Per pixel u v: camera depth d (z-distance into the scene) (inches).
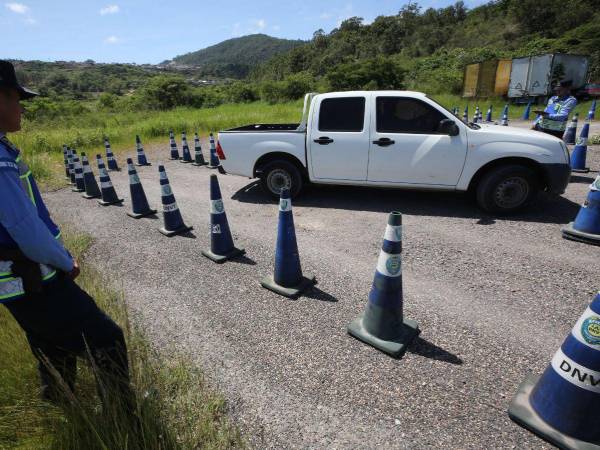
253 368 102.0
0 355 94.4
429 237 183.6
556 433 78.2
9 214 57.0
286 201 133.3
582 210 175.5
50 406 79.3
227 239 171.3
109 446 67.8
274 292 140.2
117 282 150.6
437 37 3309.5
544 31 2400.3
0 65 59.1
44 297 67.4
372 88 1550.2
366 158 219.5
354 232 194.7
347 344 110.3
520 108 911.7
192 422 83.9
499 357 103.3
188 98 1510.8
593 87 935.0
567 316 119.8
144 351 100.7
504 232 185.9
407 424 83.8
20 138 535.2
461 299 131.6
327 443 79.9
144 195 239.0
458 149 203.3
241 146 242.8
